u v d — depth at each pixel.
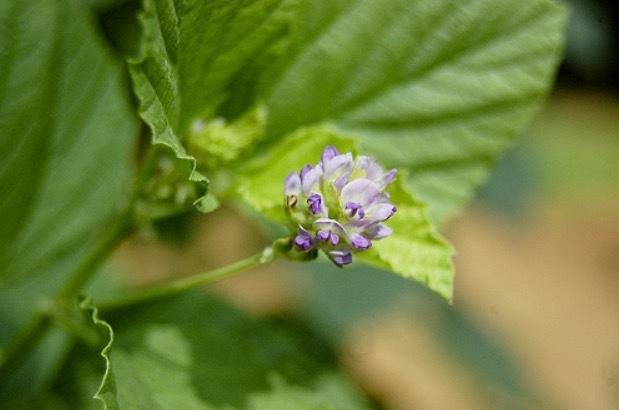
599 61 0.48
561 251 0.72
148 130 0.30
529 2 0.27
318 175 0.24
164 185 0.25
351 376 0.34
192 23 0.24
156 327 0.26
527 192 0.38
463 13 0.27
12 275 0.27
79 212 0.28
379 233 0.24
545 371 0.61
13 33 0.26
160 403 0.25
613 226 0.75
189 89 0.25
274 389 0.26
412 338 0.51
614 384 0.61
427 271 0.24
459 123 0.27
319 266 0.33
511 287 0.66
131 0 0.32
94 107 0.27
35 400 0.27
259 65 0.26
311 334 0.32
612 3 0.49
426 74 0.27
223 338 0.26
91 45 0.27
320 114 0.27
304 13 0.27
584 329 0.66
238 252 0.43
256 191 0.26
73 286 0.26
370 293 0.33
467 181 0.27
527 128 0.40
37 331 0.26
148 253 0.37
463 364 0.40
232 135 0.25
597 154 0.81
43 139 0.27
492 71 0.27
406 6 0.27
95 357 0.27
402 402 0.50
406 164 0.27
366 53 0.27
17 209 0.27
